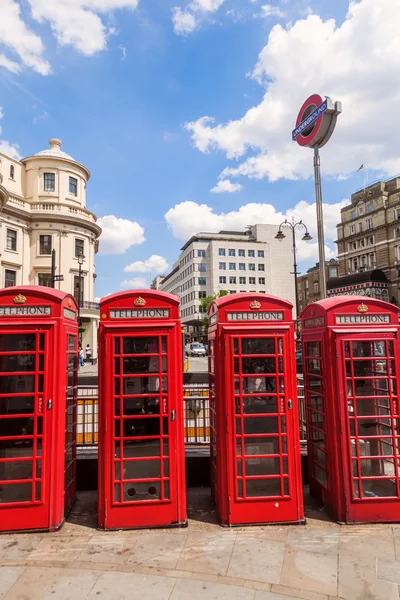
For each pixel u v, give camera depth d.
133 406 5.05
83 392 10.31
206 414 8.45
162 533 4.75
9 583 3.72
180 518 4.92
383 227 60.44
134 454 4.99
